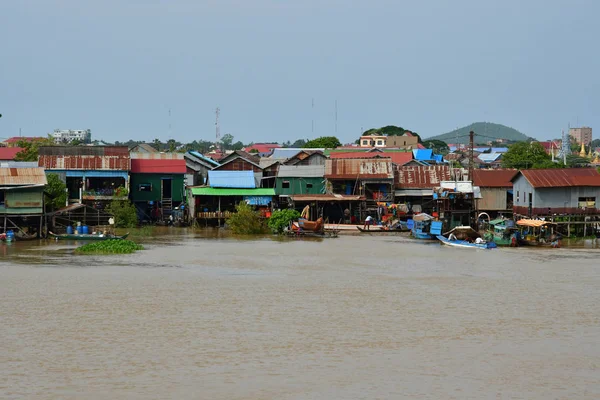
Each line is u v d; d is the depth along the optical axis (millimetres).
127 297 47562
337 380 30953
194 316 42062
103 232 88312
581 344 36781
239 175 111188
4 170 86750
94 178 107188
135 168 110000
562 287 53125
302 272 60062
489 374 31922
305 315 42688
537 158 156625
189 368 32281
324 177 109312
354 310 44250
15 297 47094
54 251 73125
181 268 61625
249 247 80062
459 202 94375
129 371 31766
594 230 93625
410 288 52281
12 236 82625
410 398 28984
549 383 30828
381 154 146250
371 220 103875
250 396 29000
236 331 38688
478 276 58469
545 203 92812
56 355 33969
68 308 43875
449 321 41469
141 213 110000
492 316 42875
